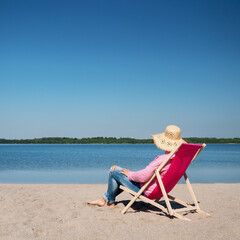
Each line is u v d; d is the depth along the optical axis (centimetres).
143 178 399
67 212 433
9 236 321
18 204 492
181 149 373
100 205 474
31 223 372
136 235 322
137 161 2259
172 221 374
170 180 404
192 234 319
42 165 1798
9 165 1794
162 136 403
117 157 2970
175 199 438
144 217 399
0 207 466
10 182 951
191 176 1141
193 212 429
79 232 335
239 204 497
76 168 1551
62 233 332
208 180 1008
